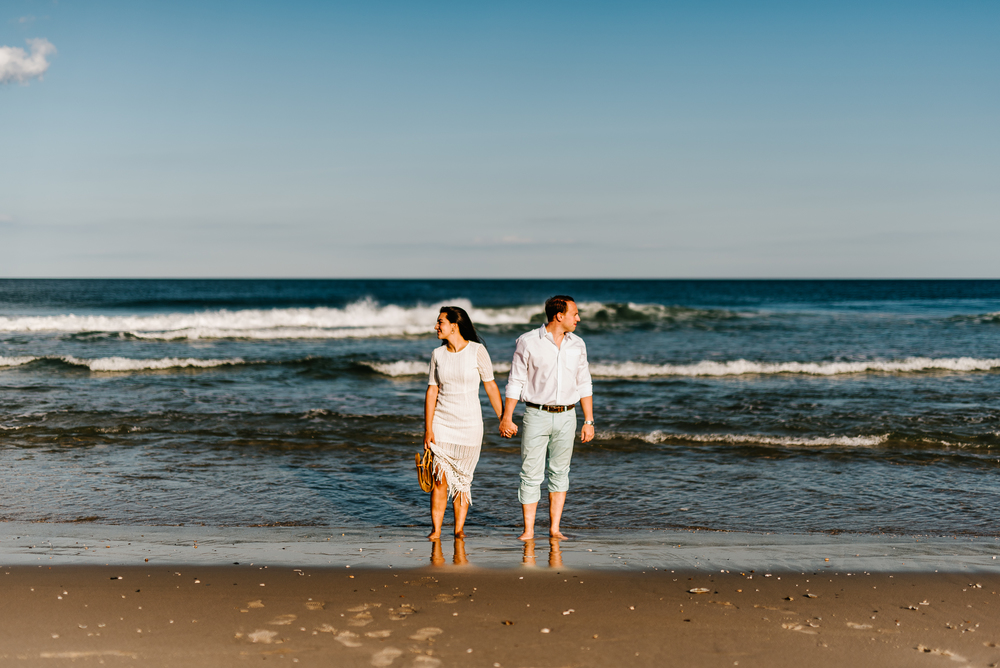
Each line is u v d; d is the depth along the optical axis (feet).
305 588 12.05
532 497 15.48
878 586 12.46
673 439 25.99
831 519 17.42
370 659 9.16
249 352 57.47
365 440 26.04
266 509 18.02
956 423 28.99
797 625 10.59
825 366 46.50
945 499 19.15
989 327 83.20
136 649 9.43
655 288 315.78
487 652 9.44
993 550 14.88
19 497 18.75
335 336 69.26
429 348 61.41
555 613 10.99
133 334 65.21
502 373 46.80
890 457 23.71
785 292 258.37
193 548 14.57
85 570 12.92
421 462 15.33
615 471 21.98
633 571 13.24
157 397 35.19
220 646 9.53
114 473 21.30
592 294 238.89
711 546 15.08
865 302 170.71
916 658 9.44
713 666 9.11
